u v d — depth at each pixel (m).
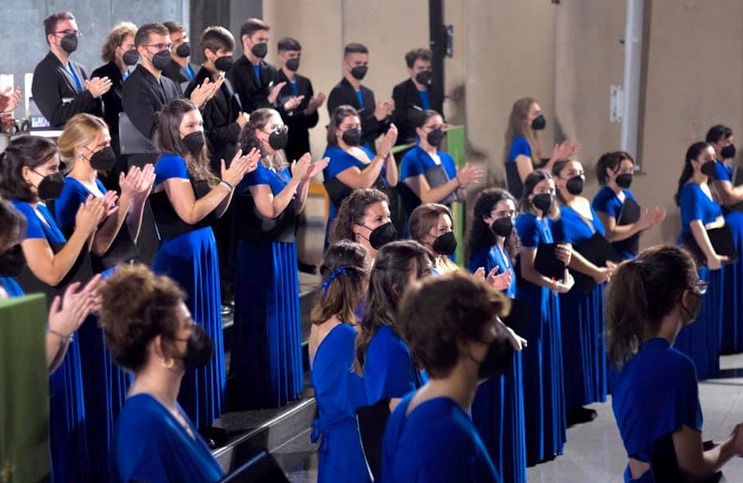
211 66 6.79
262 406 6.32
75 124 5.07
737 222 8.70
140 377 2.91
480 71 8.62
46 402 2.91
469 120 8.61
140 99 6.25
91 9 8.66
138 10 8.70
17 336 2.80
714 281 8.16
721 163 8.66
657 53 9.07
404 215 7.46
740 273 8.79
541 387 6.32
